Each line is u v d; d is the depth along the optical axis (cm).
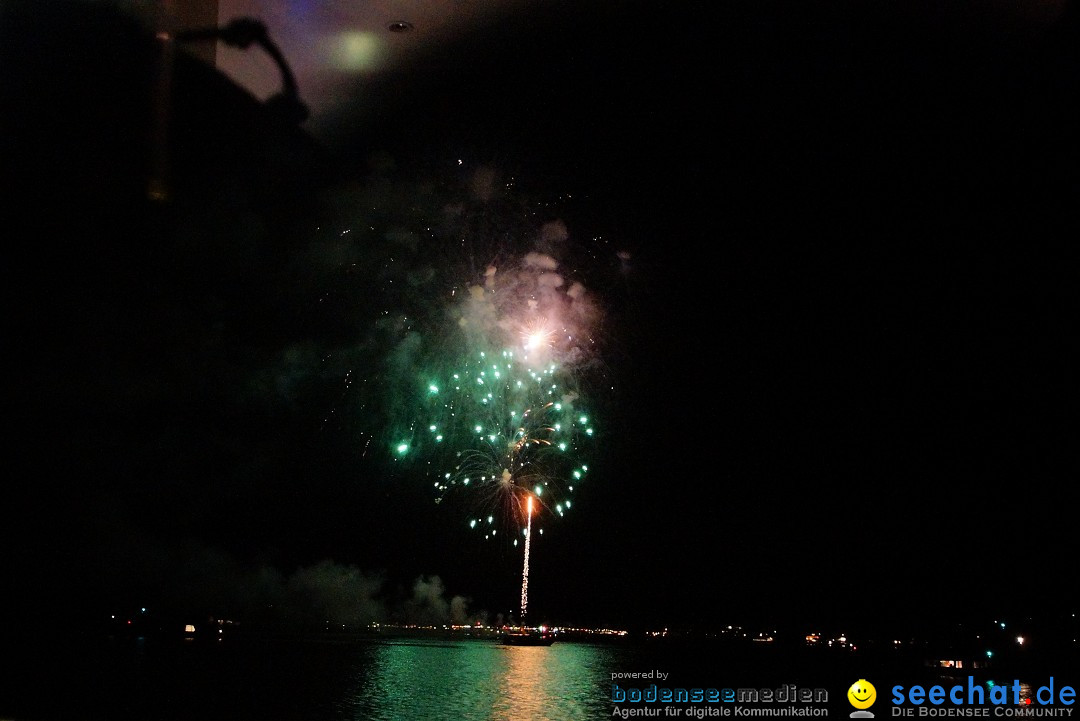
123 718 785
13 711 801
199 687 974
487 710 877
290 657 1324
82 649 1309
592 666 1299
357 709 863
